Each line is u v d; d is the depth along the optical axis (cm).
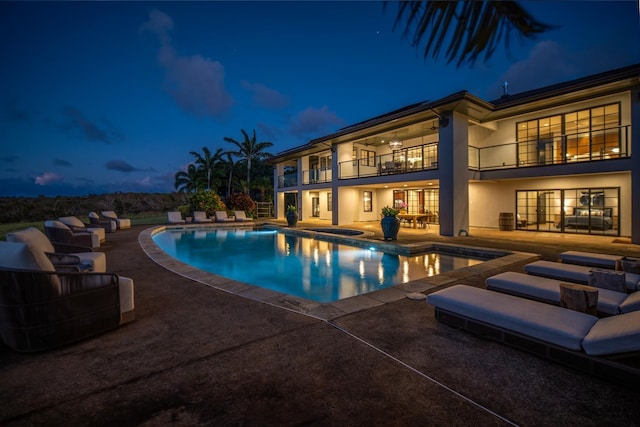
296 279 661
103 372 235
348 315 345
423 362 246
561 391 210
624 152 1007
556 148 1145
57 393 210
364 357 254
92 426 180
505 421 183
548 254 732
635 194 866
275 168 2291
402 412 190
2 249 264
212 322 329
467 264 761
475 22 102
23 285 252
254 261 846
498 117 1227
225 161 2867
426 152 1555
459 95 967
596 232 1091
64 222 966
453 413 189
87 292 287
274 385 217
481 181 1293
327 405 197
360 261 818
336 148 1605
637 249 798
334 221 1630
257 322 328
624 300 297
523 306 283
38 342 258
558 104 1074
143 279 504
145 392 211
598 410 192
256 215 2398
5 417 188
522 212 1273
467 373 231
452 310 308
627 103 997
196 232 1525
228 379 225
